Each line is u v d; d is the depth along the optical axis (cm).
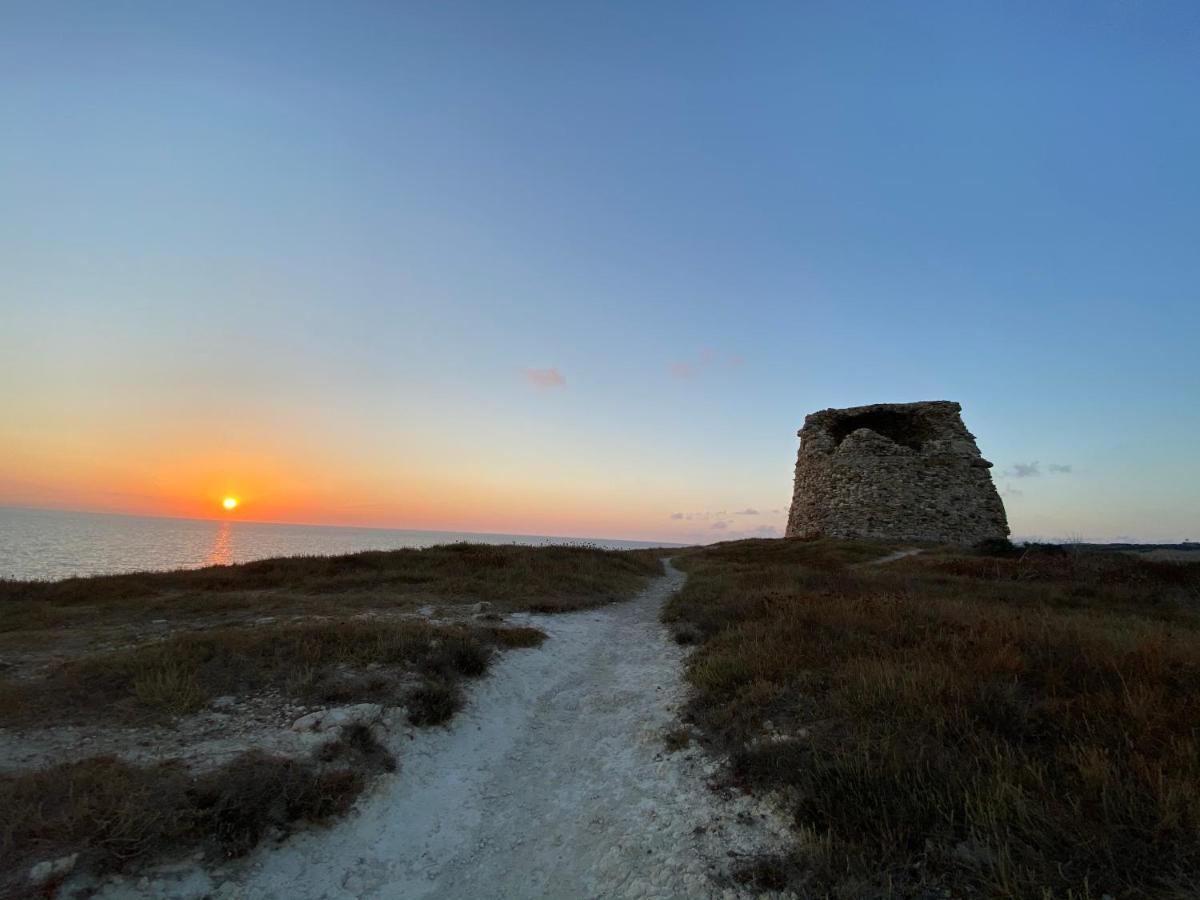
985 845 491
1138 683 711
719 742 794
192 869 523
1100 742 598
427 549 2789
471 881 596
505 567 2369
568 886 577
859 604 1348
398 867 601
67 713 784
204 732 754
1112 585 1883
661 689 1078
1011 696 728
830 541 3856
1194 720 611
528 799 750
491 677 1073
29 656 1055
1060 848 480
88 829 523
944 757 612
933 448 4441
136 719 777
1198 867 439
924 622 1153
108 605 1577
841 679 859
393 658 1028
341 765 702
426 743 816
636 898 543
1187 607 1569
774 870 536
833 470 4659
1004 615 1199
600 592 2134
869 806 573
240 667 963
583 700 1073
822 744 691
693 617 1573
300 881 552
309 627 1162
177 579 2025
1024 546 3158
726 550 4119
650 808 682
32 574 4084
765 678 939
